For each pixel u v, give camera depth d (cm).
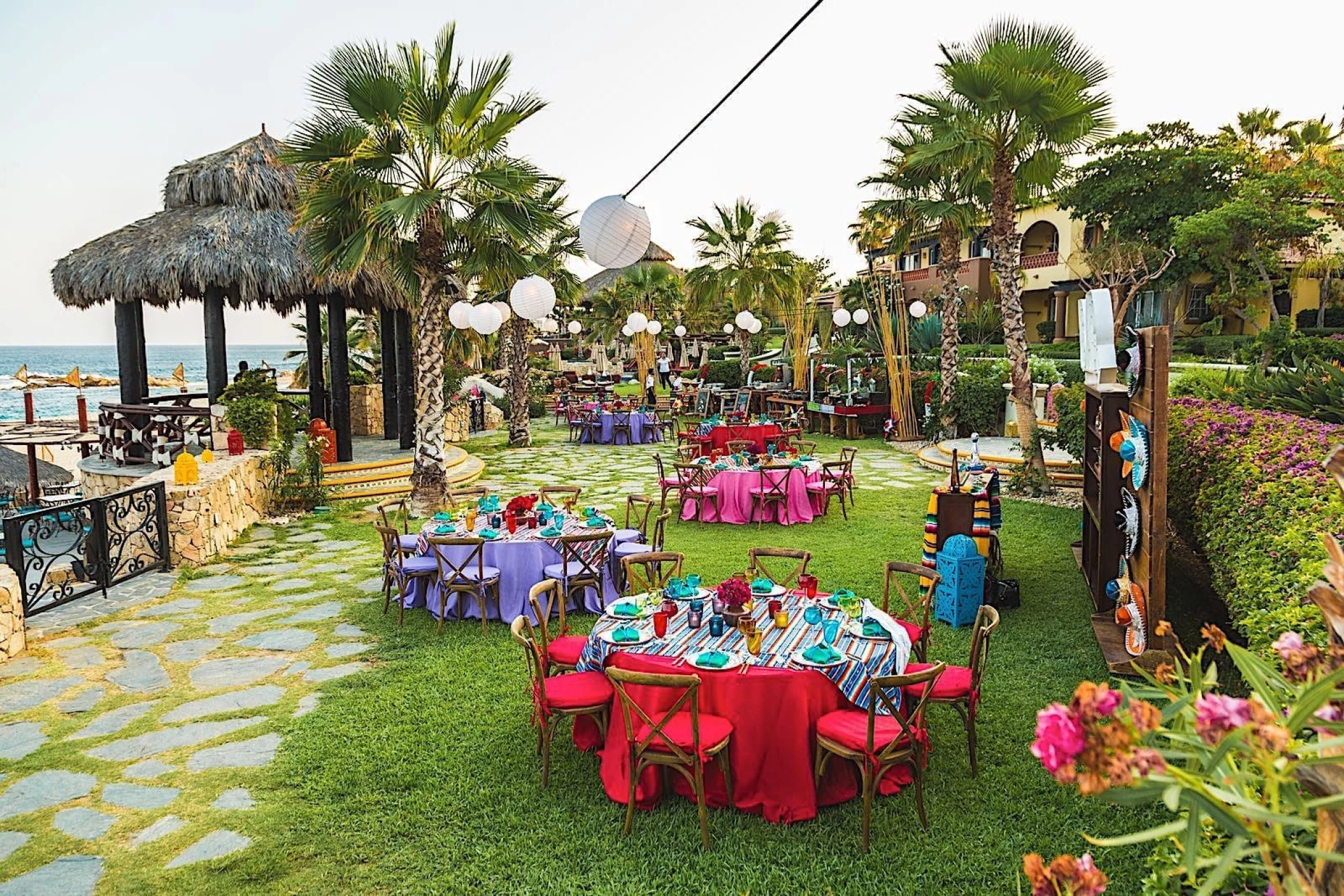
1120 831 376
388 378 1725
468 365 3000
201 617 718
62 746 479
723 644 434
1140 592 505
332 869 359
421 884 348
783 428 1630
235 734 491
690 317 3631
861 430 1994
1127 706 130
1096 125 1107
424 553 742
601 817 396
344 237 1057
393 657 619
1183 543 773
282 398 1244
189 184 1298
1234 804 122
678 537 1002
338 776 438
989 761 444
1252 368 834
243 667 603
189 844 379
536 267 1177
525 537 710
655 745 385
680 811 400
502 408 2633
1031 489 1178
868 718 372
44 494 1641
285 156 1005
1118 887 336
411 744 473
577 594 724
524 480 1462
